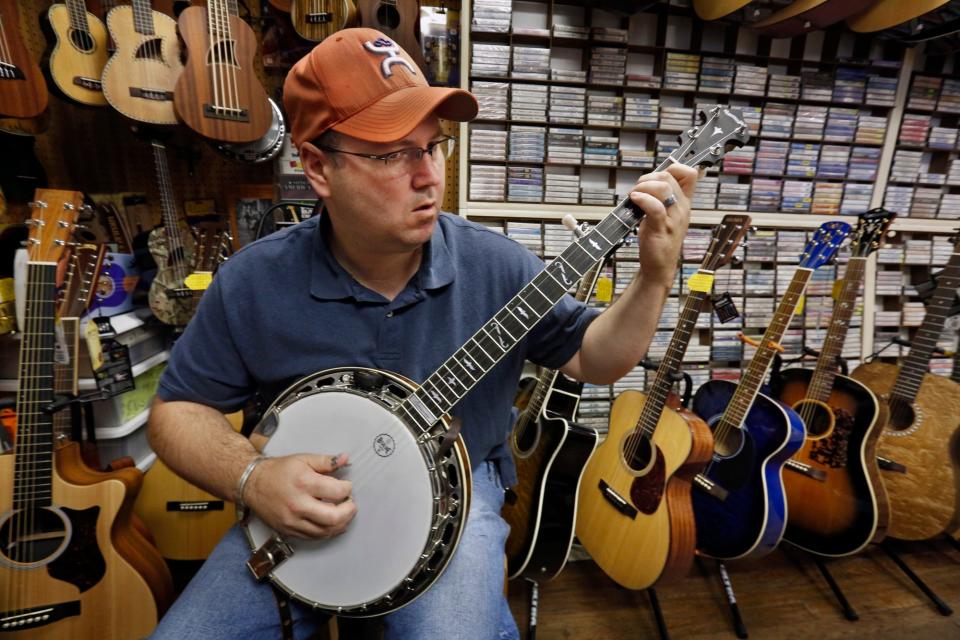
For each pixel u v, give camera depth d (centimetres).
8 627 108
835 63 183
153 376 160
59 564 112
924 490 158
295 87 73
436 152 77
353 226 76
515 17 173
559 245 183
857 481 148
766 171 189
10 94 119
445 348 89
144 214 165
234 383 94
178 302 149
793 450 139
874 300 209
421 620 77
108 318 131
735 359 199
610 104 174
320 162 75
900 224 201
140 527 127
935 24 168
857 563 171
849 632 142
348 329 87
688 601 153
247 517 80
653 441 134
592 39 169
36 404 111
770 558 174
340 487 71
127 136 166
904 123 194
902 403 165
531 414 150
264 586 79
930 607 151
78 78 129
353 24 151
